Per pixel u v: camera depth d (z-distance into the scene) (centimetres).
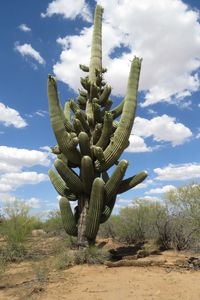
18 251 1233
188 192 1247
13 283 890
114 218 1622
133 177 1176
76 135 1168
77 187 1138
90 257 1040
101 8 1341
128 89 1145
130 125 1140
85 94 1280
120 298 720
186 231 1234
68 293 768
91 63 1291
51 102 1116
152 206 1496
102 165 1134
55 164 1110
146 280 834
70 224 1152
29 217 1416
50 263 1080
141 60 1153
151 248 1273
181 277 855
